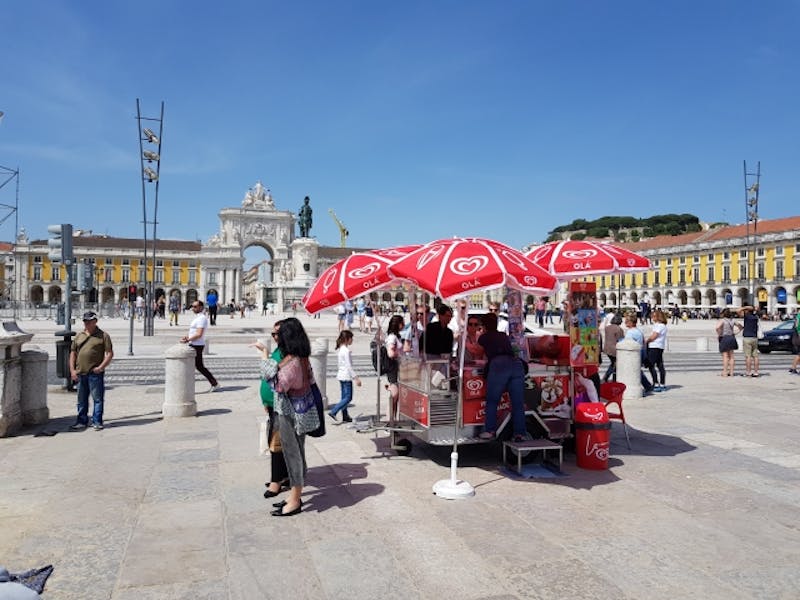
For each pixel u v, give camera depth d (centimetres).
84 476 409
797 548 291
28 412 568
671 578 259
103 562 275
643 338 808
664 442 514
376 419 520
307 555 282
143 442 507
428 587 251
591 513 339
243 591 248
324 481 401
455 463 375
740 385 877
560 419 454
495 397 421
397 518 330
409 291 512
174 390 613
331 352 1402
